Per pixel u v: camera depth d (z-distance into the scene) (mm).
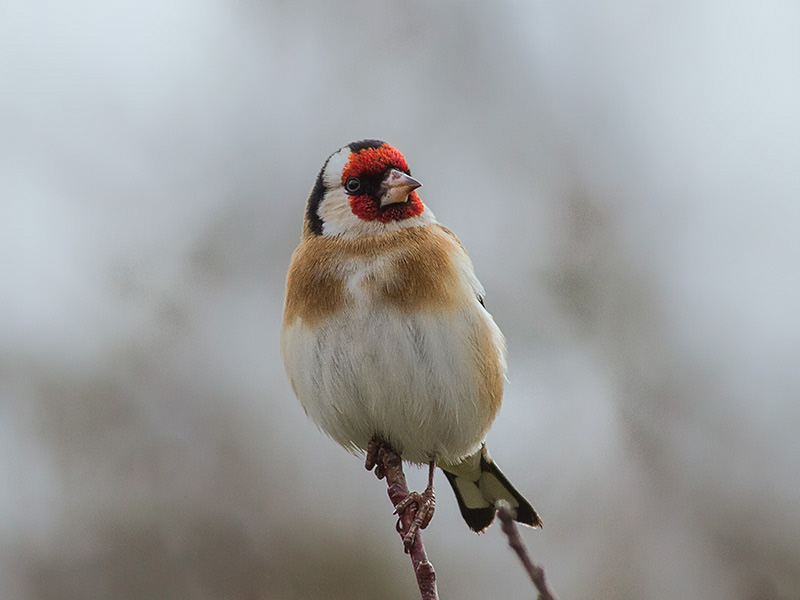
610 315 12727
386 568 11297
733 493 11695
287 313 7930
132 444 11820
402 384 7590
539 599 4934
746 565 11352
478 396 7797
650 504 11695
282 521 11469
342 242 7844
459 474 9008
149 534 11445
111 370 12125
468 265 8016
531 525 8898
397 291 7598
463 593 11164
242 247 12727
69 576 11297
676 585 11266
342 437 8102
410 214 7902
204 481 11664
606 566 11375
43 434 11852
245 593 11219
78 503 11578
